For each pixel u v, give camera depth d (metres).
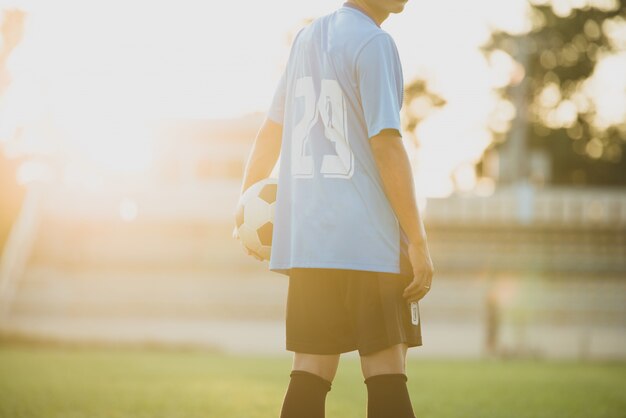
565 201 51.28
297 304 4.17
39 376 16.56
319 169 4.16
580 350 41.72
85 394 12.73
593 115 73.12
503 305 47.44
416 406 11.68
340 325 4.12
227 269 50.31
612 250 50.50
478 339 44.53
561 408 11.80
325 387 4.16
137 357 26.30
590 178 73.25
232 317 47.69
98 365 21.11
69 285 49.03
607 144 73.25
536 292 48.41
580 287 48.66
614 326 46.62
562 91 72.75
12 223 55.56
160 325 46.66
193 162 55.44
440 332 45.56
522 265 49.69
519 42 66.50
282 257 4.31
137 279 49.66
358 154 4.12
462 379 18.39
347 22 4.21
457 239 50.91
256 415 10.28
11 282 48.53
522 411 11.31
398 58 4.16
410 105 68.94
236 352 35.34
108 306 48.19
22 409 10.55
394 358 4.05
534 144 72.88
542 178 67.94
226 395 12.98
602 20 71.88
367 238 4.06
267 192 4.70
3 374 16.98
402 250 4.11
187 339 43.97
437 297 48.19
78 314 47.78
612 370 23.88
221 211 51.56
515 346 39.84
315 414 4.09
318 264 4.08
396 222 4.12
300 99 4.29
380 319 4.02
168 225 51.47
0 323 46.28
